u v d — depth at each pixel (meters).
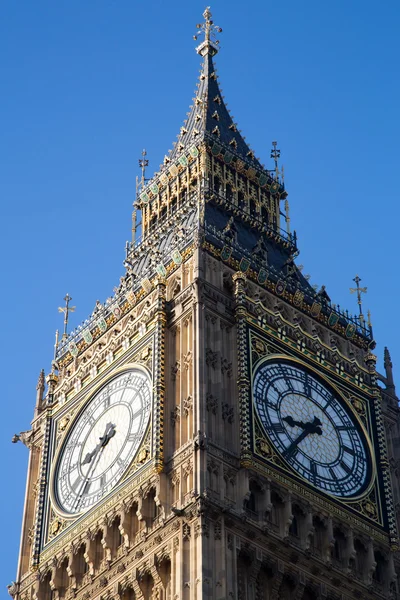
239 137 105.38
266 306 86.81
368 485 82.50
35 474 87.81
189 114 106.44
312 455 81.06
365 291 94.00
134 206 102.62
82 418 85.94
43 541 82.56
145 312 85.19
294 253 98.25
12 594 82.56
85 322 91.31
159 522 75.81
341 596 77.69
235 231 93.69
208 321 82.56
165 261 87.69
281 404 81.62
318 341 86.94
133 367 84.12
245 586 74.19
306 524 78.00
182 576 72.88
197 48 111.75
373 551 80.25
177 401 80.25
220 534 73.94
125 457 80.69
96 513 80.06
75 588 79.19
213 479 75.94
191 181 100.19
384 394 89.44
